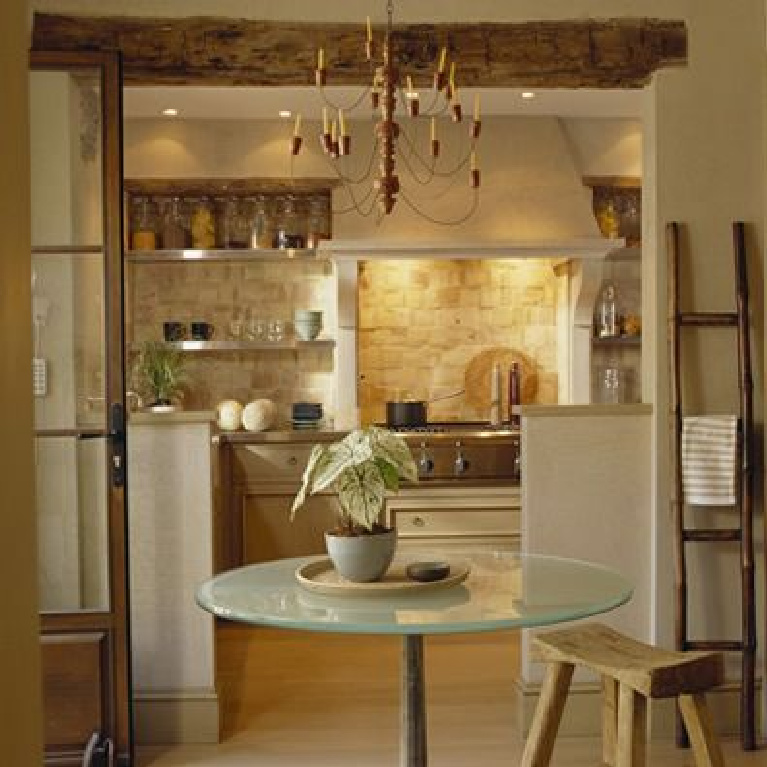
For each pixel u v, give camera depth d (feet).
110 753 11.71
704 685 8.61
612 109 20.18
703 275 13.20
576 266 20.52
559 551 13.30
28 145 3.81
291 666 16.30
